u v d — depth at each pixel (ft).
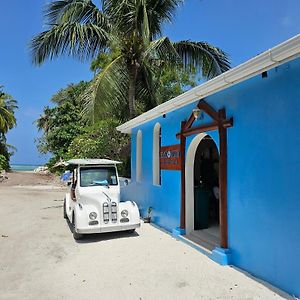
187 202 26.96
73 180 32.40
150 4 45.24
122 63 46.65
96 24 47.06
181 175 27.27
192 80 67.67
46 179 107.86
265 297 15.56
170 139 29.71
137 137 40.24
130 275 18.97
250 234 18.69
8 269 20.45
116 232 29.63
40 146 115.85
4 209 45.03
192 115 24.82
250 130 18.84
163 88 63.93
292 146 15.84
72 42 43.47
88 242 26.68
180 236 26.58
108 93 44.14
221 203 21.13
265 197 17.54
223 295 15.97
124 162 57.93
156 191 33.09
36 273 19.66
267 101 17.53
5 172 131.03
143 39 43.70
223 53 49.42
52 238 28.25
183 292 16.48
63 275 19.24
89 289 17.11
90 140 60.70
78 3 45.44
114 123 57.41
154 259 21.71
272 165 17.10
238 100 19.93
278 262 16.52
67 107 104.58
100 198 27.86
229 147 20.81
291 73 15.93
